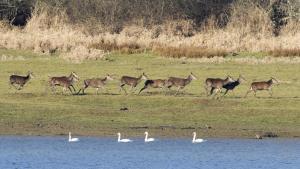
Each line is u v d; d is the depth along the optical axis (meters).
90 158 73.44
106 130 85.00
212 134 83.88
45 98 98.38
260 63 128.75
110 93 103.44
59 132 84.19
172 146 78.69
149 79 105.94
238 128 86.25
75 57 131.50
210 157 74.00
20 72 119.94
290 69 123.44
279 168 68.88
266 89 101.12
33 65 125.69
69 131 84.44
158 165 70.38
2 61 127.88
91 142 80.44
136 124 87.38
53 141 80.69
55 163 71.06
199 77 117.00
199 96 101.06
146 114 91.31
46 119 88.75
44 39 143.50
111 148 77.56
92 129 85.50
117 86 109.62
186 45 144.00
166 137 82.62
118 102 96.50
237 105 94.94
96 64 128.00
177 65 128.12
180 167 68.75
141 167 69.06
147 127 86.31
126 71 121.50
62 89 106.62
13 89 105.88
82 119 89.06
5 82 111.31
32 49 141.00
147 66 126.81
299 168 68.44
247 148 77.56
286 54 137.25
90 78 109.38
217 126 87.00
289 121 89.12
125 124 87.25
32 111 91.00
